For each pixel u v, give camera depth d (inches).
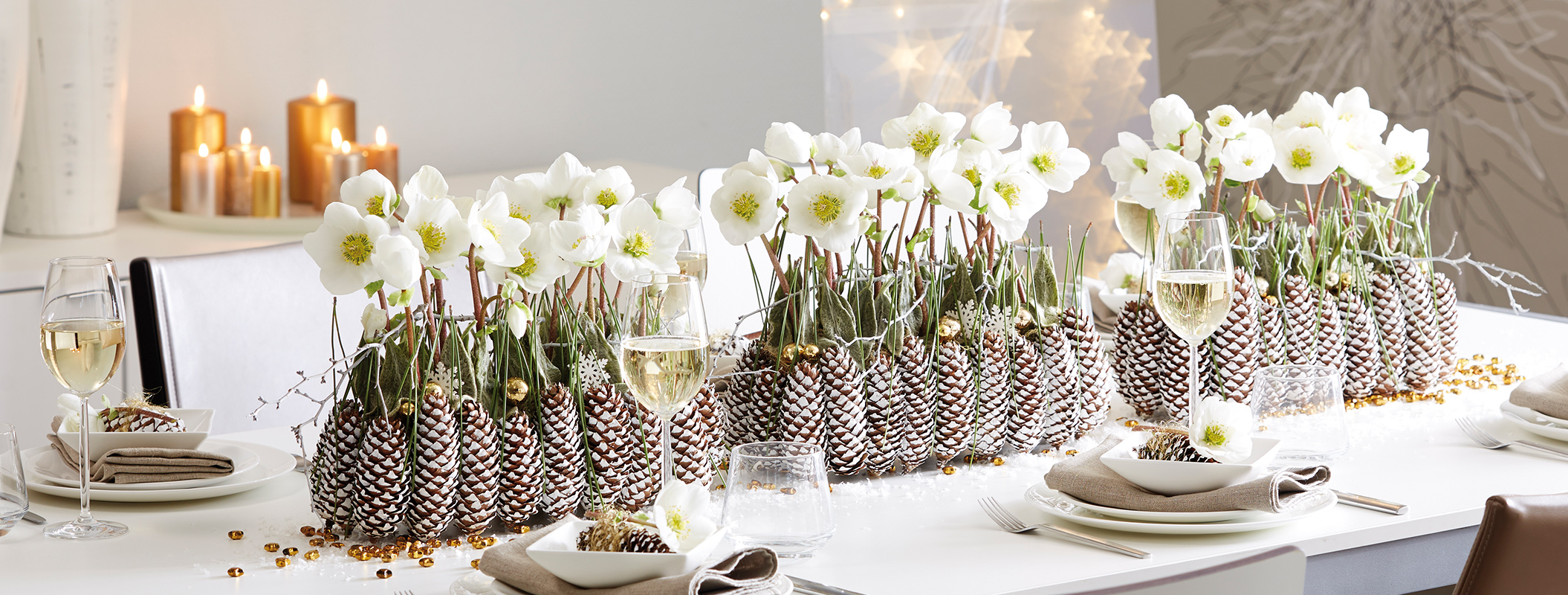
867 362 96.4
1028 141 100.4
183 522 92.7
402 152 203.5
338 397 91.0
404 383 89.1
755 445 87.6
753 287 138.2
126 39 164.4
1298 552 76.1
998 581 85.5
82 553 88.8
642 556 81.0
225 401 116.0
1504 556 81.2
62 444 96.7
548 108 212.1
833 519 90.9
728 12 221.1
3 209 154.5
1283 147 105.8
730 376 98.0
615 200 92.6
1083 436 102.4
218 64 188.5
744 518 86.7
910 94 236.2
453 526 91.7
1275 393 95.8
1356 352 107.8
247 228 165.6
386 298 91.6
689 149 224.1
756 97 226.4
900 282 97.3
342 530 90.7
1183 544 88.9
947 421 97.6
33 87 156.9
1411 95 220.2
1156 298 94.6
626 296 92.0
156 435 96.5
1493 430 103.1
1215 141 104.6
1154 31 255.6
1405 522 90.8
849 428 95.7
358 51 197.3
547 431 90.4
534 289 89.0
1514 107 204.4
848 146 97.4
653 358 86.3
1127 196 109.4
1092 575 86.0
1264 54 240.8
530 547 82.3
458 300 122.2
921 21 234.5
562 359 91.7
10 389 146.2
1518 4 201.9
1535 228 203.6
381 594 84.9
